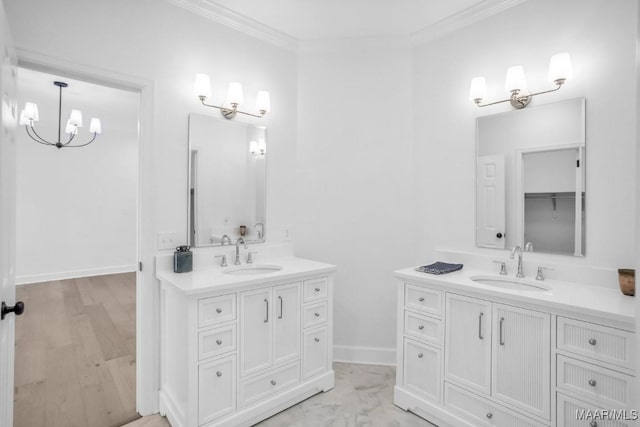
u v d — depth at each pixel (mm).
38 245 5176
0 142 1146
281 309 2107
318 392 2320
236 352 1910
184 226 2242
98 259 5672
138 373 2104
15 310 1276
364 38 2738
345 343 2812
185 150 2250
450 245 2496
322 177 2828
